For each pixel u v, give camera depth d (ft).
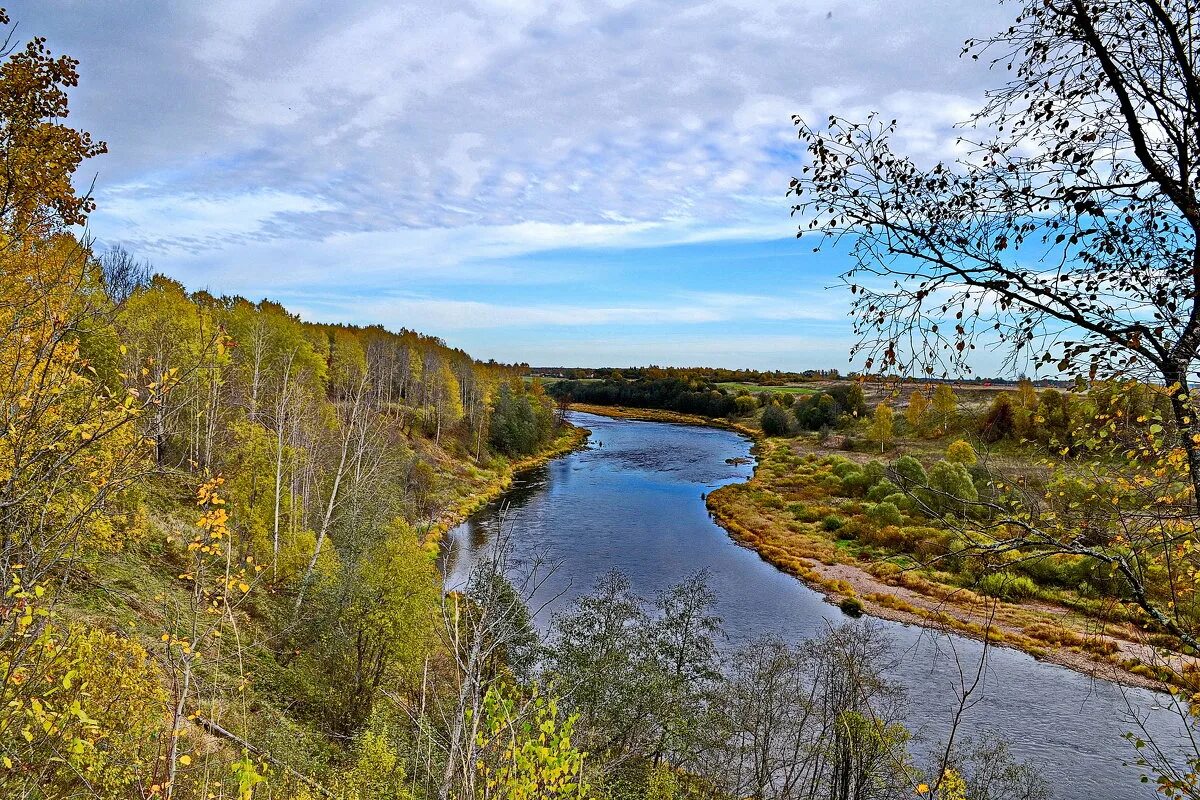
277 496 93.40
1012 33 19.65
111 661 28.07
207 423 99.86
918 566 22.06
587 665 65.10
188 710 39.22
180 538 81.30
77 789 22.80
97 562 56.90
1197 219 17.21
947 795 26.68
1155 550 19.03
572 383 611.88
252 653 67.26
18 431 16.24
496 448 273.75
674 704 63.62
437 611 68.49
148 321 106.42
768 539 161.68
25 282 20.25
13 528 16.49
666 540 159.12
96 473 18.85
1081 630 100.89
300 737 52.90
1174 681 20.36
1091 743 74.23
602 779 40.37
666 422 470.80
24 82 28.55
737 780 64.08
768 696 64.64
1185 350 16.62
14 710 18.26
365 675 66.54
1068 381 19.08
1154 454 18.39
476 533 154.71
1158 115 17.88
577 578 126.41
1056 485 19.47
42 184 26.81
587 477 244.22
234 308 176.96
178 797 26.68
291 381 138.10
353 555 81.51
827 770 66.33
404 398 270.87
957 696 84.43
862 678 62.90
